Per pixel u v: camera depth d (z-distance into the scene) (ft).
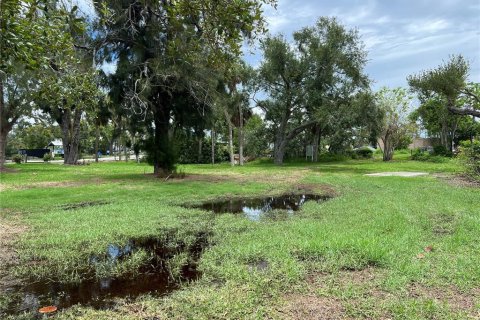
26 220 25.73
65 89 16.46
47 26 12.39
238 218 26.89
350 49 88.69
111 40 44.09
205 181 52.19
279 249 17.34
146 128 55.72
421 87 63.87
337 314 11.15
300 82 96.07
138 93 47.44
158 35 36.52
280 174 65.72
